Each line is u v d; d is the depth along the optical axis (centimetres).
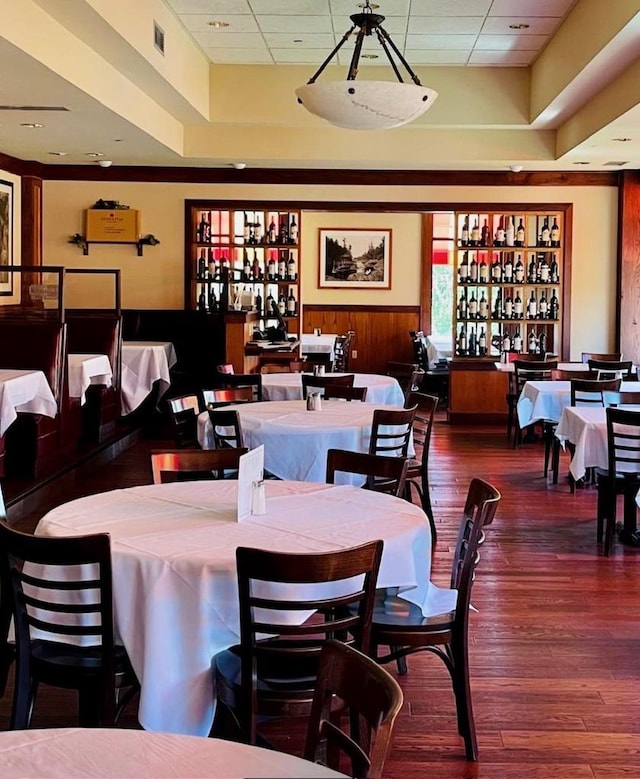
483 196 996
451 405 1009
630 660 363
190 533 279
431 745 294
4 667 270
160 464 361
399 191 997
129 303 1006
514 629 397
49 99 622
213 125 911
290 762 144
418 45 778
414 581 283
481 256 1007
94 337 837
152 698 248
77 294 1005
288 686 237
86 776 141
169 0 664
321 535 279
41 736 154
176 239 998
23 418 631
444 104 867
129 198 995
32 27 504
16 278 946
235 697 240
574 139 823
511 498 654
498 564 494
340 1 657
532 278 1004
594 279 1005
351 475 487
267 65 860
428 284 1338
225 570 249
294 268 1030
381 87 475
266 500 323
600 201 997
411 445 576
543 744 295
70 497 647
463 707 286
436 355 1180
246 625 233
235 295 1023
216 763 144
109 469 749
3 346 684
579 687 338
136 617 254
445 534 554
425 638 281
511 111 868
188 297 1002
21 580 251
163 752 148
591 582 464
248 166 973
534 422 726
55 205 993
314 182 991
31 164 959
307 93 491
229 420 476
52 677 252
